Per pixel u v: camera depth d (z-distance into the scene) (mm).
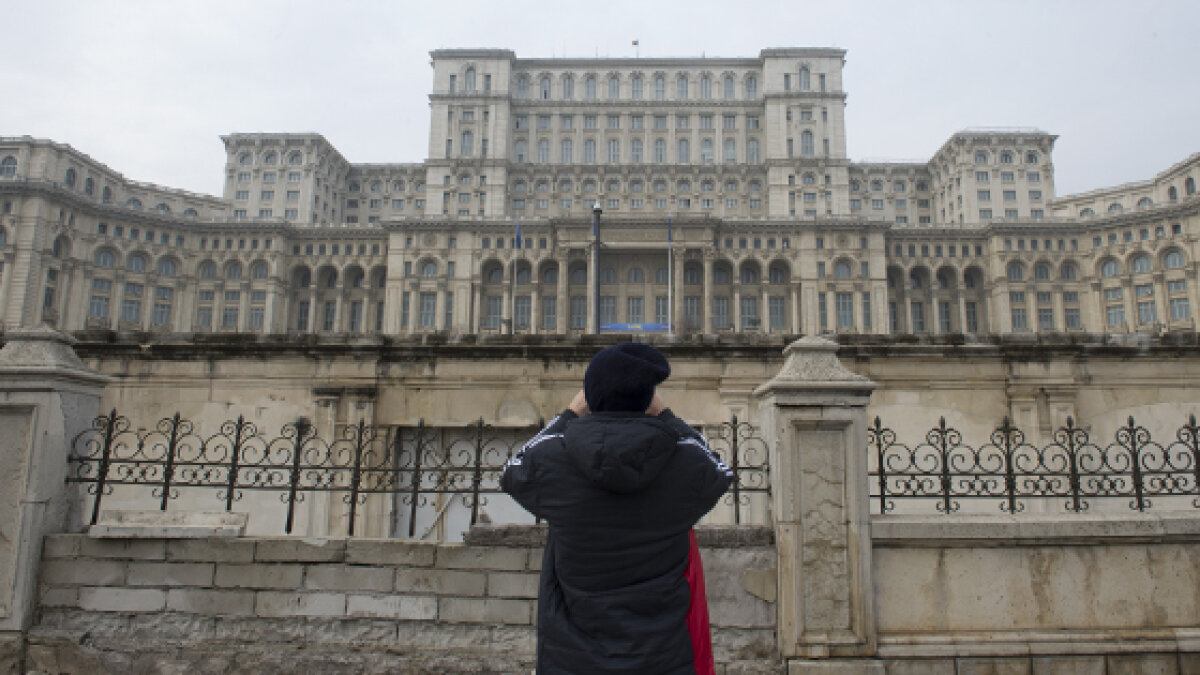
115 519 5254
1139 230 82000
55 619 5062
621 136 96750
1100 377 10070
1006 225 85438
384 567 5109
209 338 10297
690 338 10234
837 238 84562
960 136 93875
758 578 4832
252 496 9922
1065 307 85750
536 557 5027
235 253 87938
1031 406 9945
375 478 9906
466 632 4992
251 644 5027
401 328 84875
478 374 10219
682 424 2953
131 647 4996
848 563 4680
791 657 4621
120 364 10312
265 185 96000
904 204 102562
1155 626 4762
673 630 2611
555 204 93500
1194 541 4867
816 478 4762
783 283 86375
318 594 5094
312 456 9961
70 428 5379
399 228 86312
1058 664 4641
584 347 10148
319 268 90812
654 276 85312
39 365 5148
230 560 5145
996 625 4742
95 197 85625
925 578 4781
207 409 10227
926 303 89000
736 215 92688
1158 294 80188
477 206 91562
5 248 74188
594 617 2584
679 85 98938
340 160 102812
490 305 86688
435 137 94000
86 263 80500
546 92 99438
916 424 10039
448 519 9906
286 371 10289
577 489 2643
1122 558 4832
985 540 4777
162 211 92812
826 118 93312
